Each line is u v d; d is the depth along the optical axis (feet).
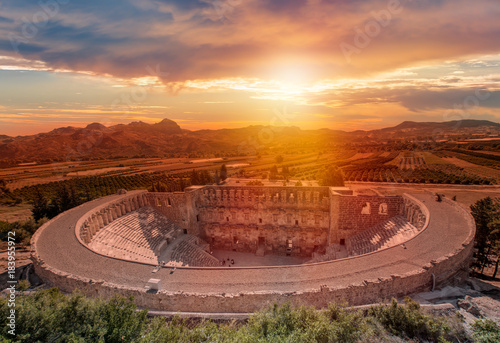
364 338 62.49
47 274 109.81
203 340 64.03
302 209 208.85
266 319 67.62
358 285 93.04
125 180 477.36
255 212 217.77
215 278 106.42
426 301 93.81
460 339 65.16
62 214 177.27
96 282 98.73
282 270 110.83
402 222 173.27
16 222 214.90
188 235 216.13
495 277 154.61
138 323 66.74
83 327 63.57
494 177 413.39
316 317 68.33
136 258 159.53
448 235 127.75
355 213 192.03
